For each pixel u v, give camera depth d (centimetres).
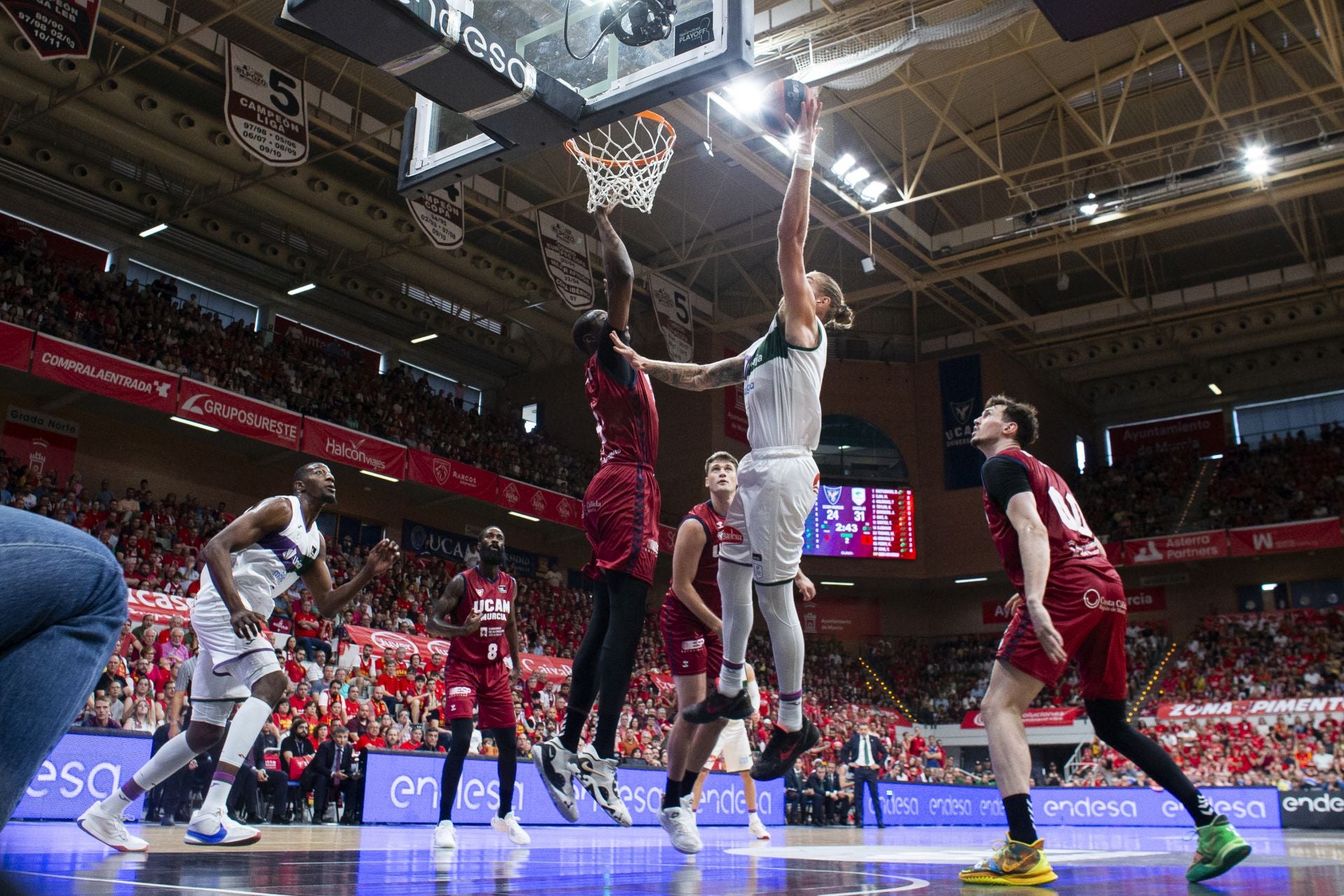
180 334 2175
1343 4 2003
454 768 642
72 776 847
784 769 411
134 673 1338
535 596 2691
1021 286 3144
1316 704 2492
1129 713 2753
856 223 2552
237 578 481
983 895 284
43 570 133
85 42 1441
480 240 2709
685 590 504
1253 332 3106
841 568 3184
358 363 2836
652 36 470
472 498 2595
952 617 3362
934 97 2283
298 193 2312
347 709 1479
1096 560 389
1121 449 3506
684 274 3028
